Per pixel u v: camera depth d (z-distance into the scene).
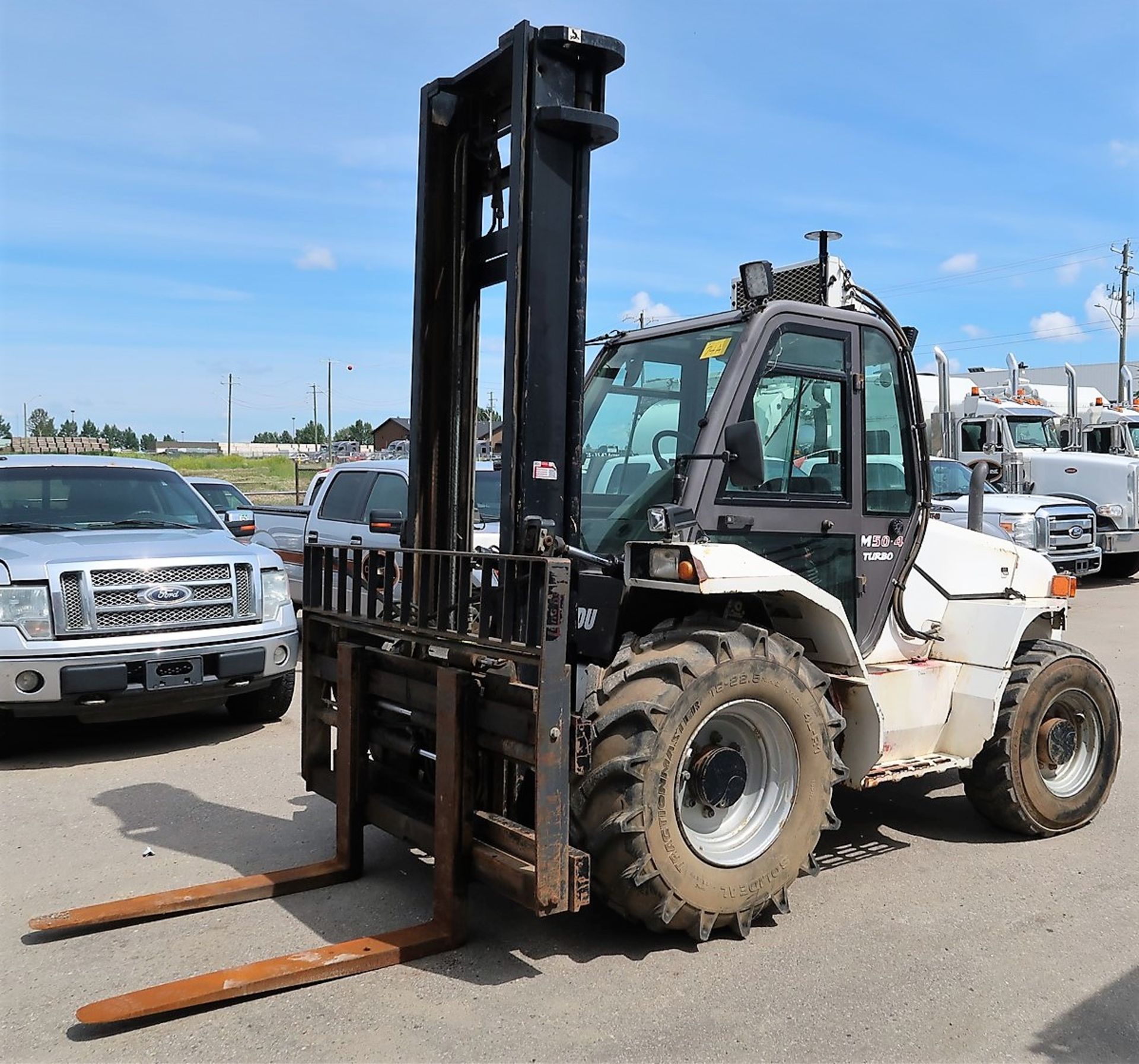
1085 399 20.89
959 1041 3.24
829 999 3.48
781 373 4.38
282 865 4.68
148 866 4.67
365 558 4.46
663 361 4.68
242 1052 3.11
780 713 3.92
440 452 4.53
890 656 4.95
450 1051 3.12
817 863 4.60
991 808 5.17
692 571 3.68
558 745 3.42
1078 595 15.93
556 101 3.82
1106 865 4.84
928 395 15.97
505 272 4.16
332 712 4.72
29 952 3.79
